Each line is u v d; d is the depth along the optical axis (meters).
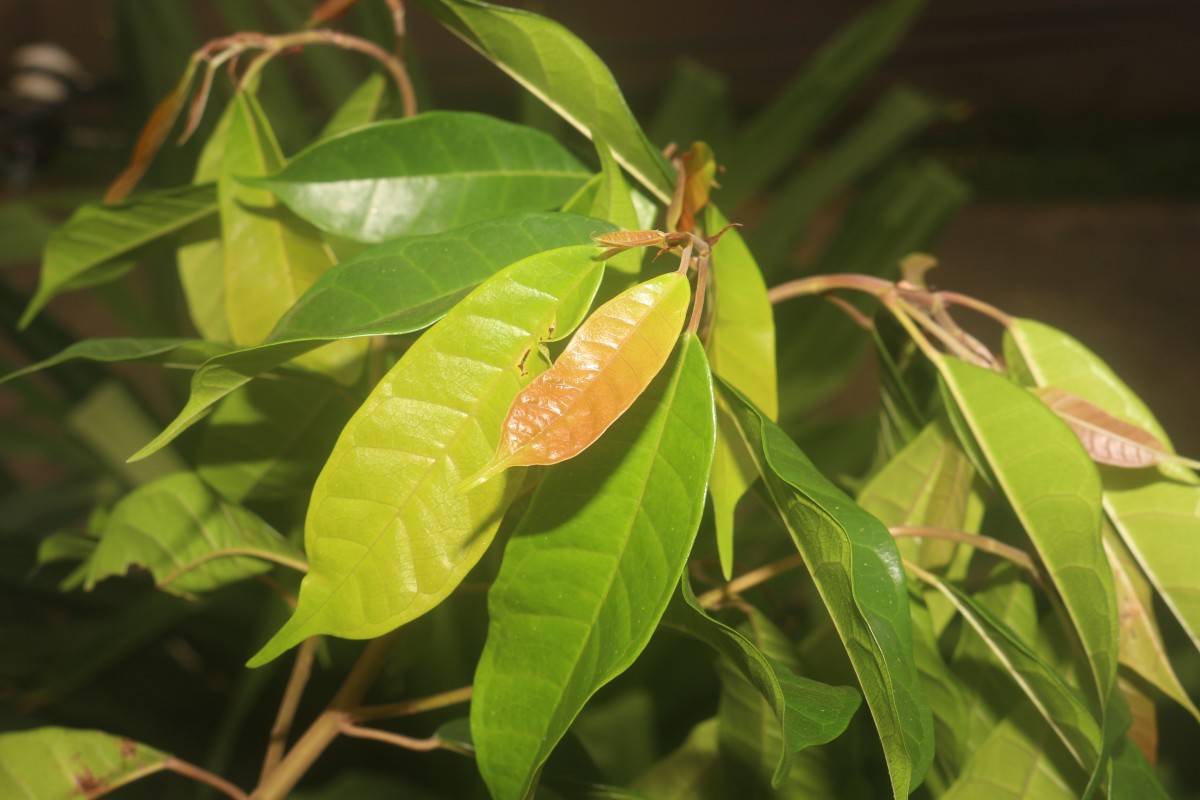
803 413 1.50
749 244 1.55
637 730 0.80
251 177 0.57
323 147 0.57
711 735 0.66
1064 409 0.58
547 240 0.50
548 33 0.55
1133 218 6.19
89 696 1.12
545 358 0.48
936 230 1.47
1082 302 5.48
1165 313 5.37
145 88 1.47
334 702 0.62
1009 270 5.73
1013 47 6.75
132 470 1.05
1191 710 0.58
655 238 0.48
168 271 1.45
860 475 1.29
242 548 0.64
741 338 0.56
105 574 0.63
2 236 1.43
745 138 1.60
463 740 0.61
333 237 0.65
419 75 1.36
